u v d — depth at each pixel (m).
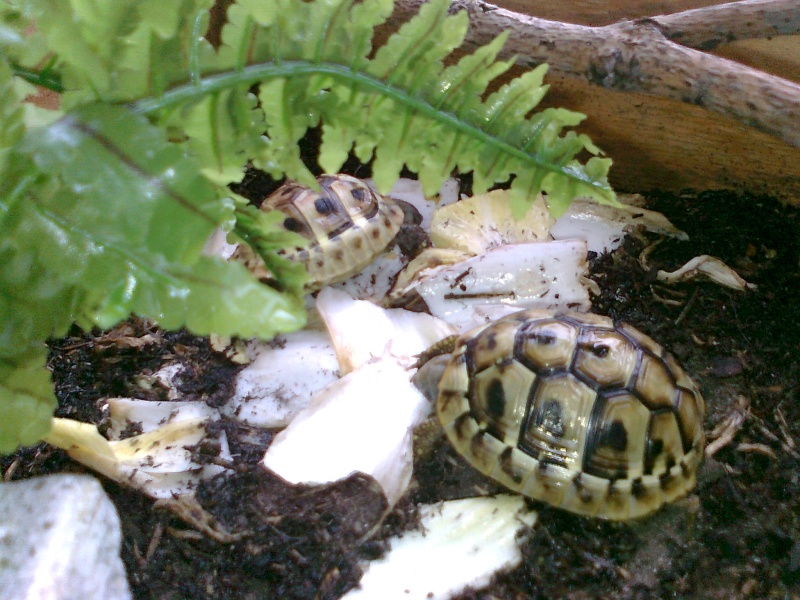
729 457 0.14
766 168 0.17
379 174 0.08
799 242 0.17
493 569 0.12
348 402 0.14
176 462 0.13
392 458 0.13
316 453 0.13
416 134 0.08
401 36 0.07
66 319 0.06
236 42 0.06
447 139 0.08
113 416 0.14
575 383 0.13
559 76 0.16
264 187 0.19
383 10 0.07
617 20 0.19
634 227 0.18
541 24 0.15
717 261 0.17
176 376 0.15
